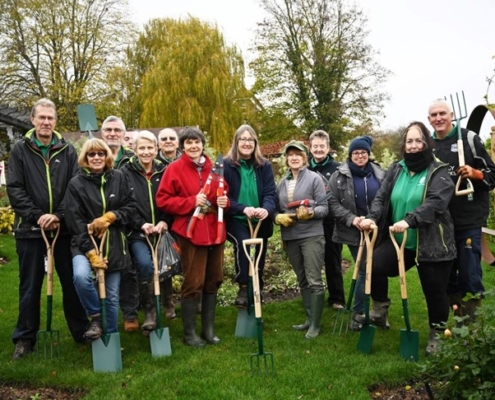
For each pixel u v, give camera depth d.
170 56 29.94
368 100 32.72
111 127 6.46
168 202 5.52
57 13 31.28
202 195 5.44
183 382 4.69
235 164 6.06
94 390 4.57
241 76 30.89
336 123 32.31
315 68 32.56
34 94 30.92
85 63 32.06
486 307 3.94
